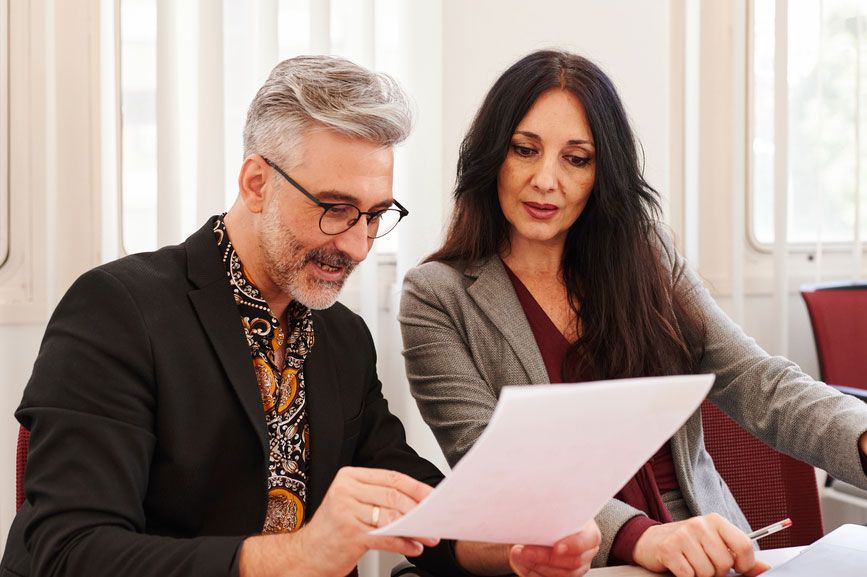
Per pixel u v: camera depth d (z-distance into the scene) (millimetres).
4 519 2092
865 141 3039
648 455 939
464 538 944
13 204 2127
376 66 2414
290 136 1222
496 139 1679
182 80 2232
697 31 2797
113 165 2180
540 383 1634
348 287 2389
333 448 1367
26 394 1184
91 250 2182
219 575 1000
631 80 2750
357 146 1220
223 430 1246
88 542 1038
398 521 839
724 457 1847
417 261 2402
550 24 2611
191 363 1237
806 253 3068
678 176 2850
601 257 1713
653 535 1220
